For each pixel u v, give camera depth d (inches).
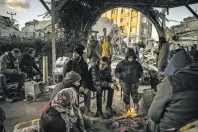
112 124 145.5
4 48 316.5
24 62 259.3
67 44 365.7
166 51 241.6
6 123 157.5
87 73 175.3
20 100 218.4
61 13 355.6
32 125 117.7
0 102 211.2
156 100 70.7
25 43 339.3
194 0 355.9
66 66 169.5
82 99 220.2
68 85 120.8
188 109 64.4
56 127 93.9
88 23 376.2
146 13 412.5
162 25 422.3
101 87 174.4
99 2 371.2
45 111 98.4
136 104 185.2
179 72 69.4
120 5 387.9
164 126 69.6
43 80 232.8
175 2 382.0
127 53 187.9
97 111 174.4
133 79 187.0
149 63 445.1
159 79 215.9
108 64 183.0
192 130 55.0
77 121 113.9
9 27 448.1
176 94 65.3
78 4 360.5
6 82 230.1
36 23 552.1
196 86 64.7
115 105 206.1
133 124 140.9
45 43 354.6
